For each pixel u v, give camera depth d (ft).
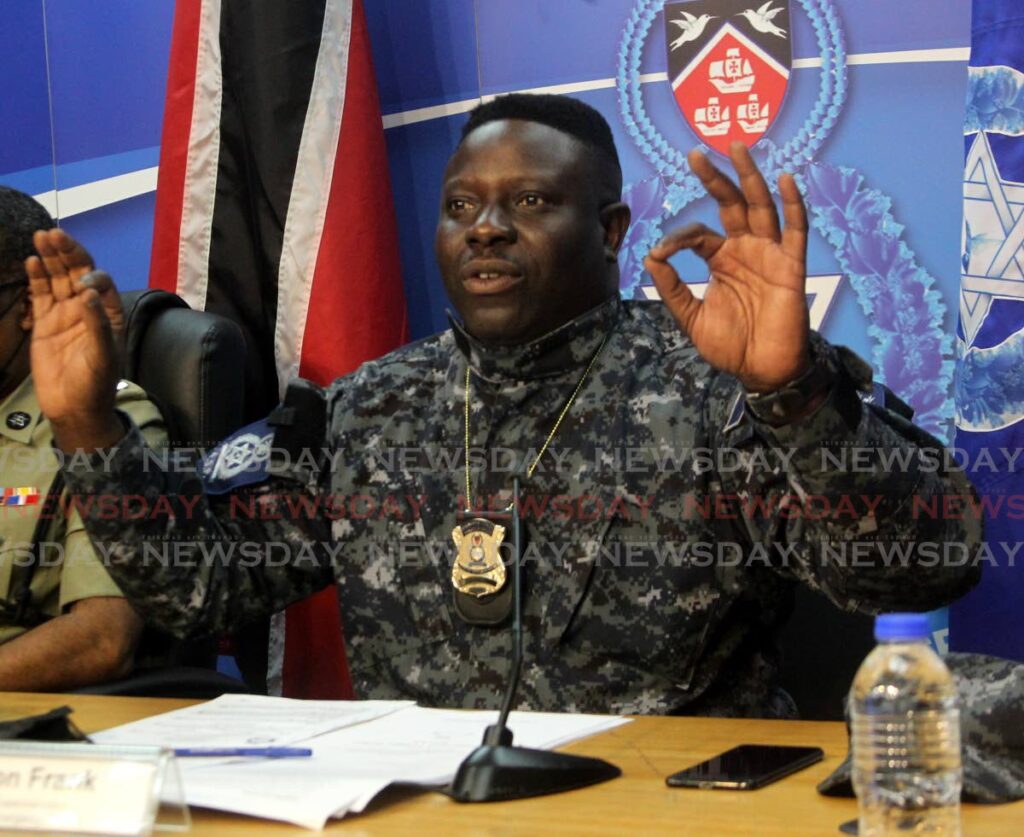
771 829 3.53
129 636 7.15
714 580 5.91
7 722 4.15
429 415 6.58
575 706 5.85
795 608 6.38
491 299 6.23
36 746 3.58
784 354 4.73
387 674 6.24
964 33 8.77
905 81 8.90
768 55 9.16
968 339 8.16
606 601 5.94
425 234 10.00
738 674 6.10
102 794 3.46
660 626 5.86
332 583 6.88
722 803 3.82
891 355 9.03
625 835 3.52
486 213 6.23
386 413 6.67
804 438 4.91
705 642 5.90
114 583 6.61
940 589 5.38
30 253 7.75
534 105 6.50
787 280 4.72
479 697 5.93
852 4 8.96
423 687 6.08
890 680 3.51
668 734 4.83
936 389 8.95
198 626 6.28
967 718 3.98
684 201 9.39
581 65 9.55
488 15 9.74
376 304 9.32
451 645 6.11
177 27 9.65
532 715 5.09
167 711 5.54
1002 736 3.93
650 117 9.43
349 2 9.41
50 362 5.48
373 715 5.07
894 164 8.95
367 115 9.41
